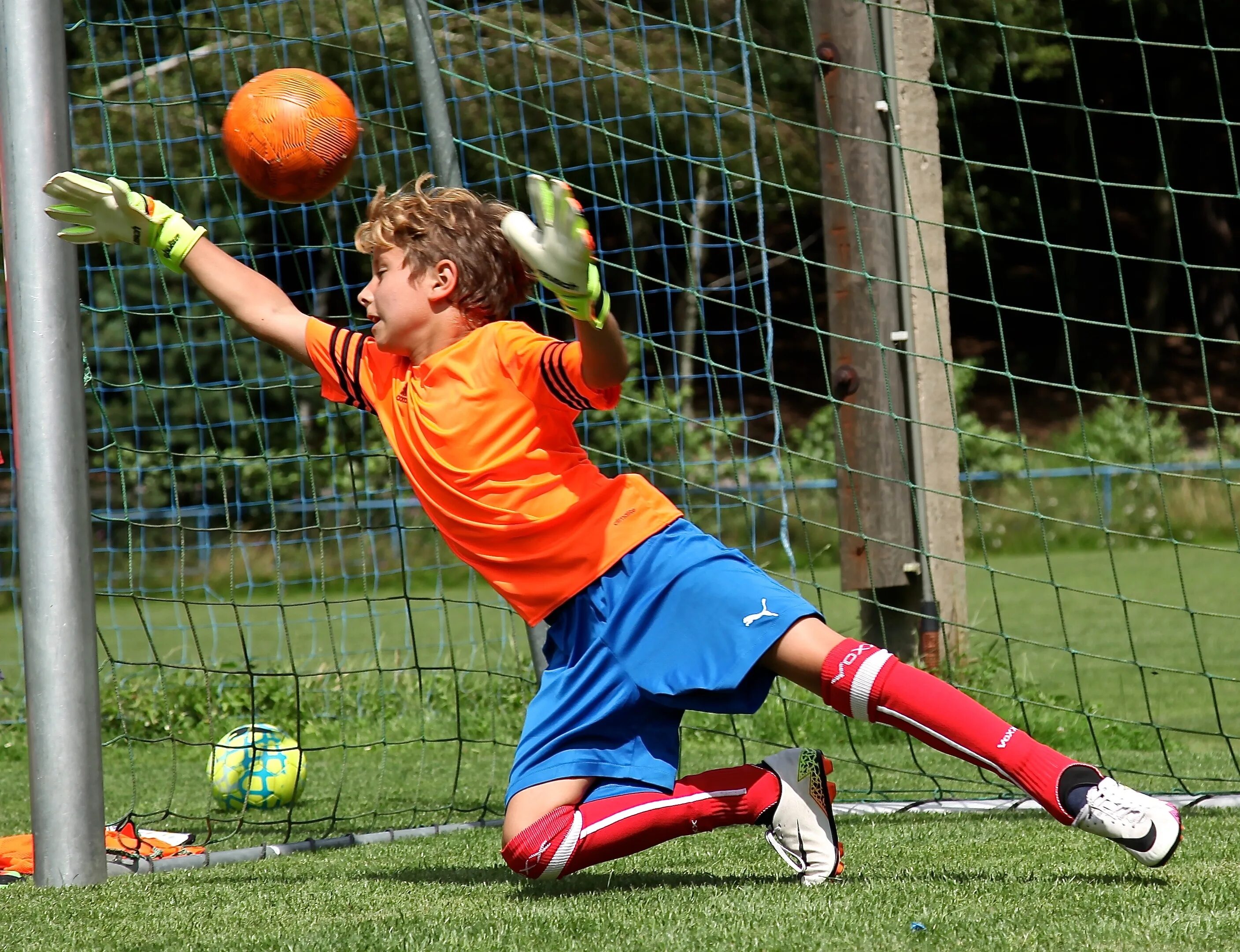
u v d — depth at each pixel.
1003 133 100.81
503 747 24.53
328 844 13.78
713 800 9.57
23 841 13.20
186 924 9.25
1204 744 23.59
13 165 11.29
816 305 99.12
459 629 48.38
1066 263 122.38
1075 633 43.00
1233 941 7.69
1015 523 70.00
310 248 16.12
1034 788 9.28
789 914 8.61
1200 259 125.50
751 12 53.31
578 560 9.45
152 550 18.66
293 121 10.67
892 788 17.67
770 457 17.70
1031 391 113.19
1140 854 9.18
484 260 10.05
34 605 11.20
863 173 23.27
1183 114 113.75
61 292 11.26
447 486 9.73
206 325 67.25
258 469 62.88
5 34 11.36
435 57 15.46
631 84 51.19
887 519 23.38
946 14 60.38
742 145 55.88
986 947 7.61
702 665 9.13
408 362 10.35
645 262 90.75
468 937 8.31
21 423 11.13
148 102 15.18
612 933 8.26
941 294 15.49
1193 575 57.81
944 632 23.98
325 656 37.75
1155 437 78.06
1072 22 93.75
